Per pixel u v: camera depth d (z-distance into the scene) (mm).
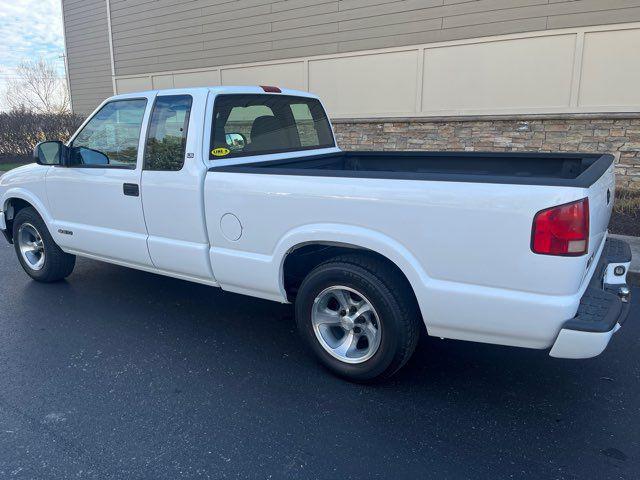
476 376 3447
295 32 10586
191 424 2932
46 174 4746
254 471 2547
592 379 3398
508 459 2617
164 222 3918
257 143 4258
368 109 10000
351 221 3035
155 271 4211
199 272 3834
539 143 8391
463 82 8859
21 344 3945
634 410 3049
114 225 4301
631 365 3566
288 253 3361
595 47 7648
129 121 4121
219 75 12117
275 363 3641
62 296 4953
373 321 3197
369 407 3086
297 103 4676
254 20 11148
